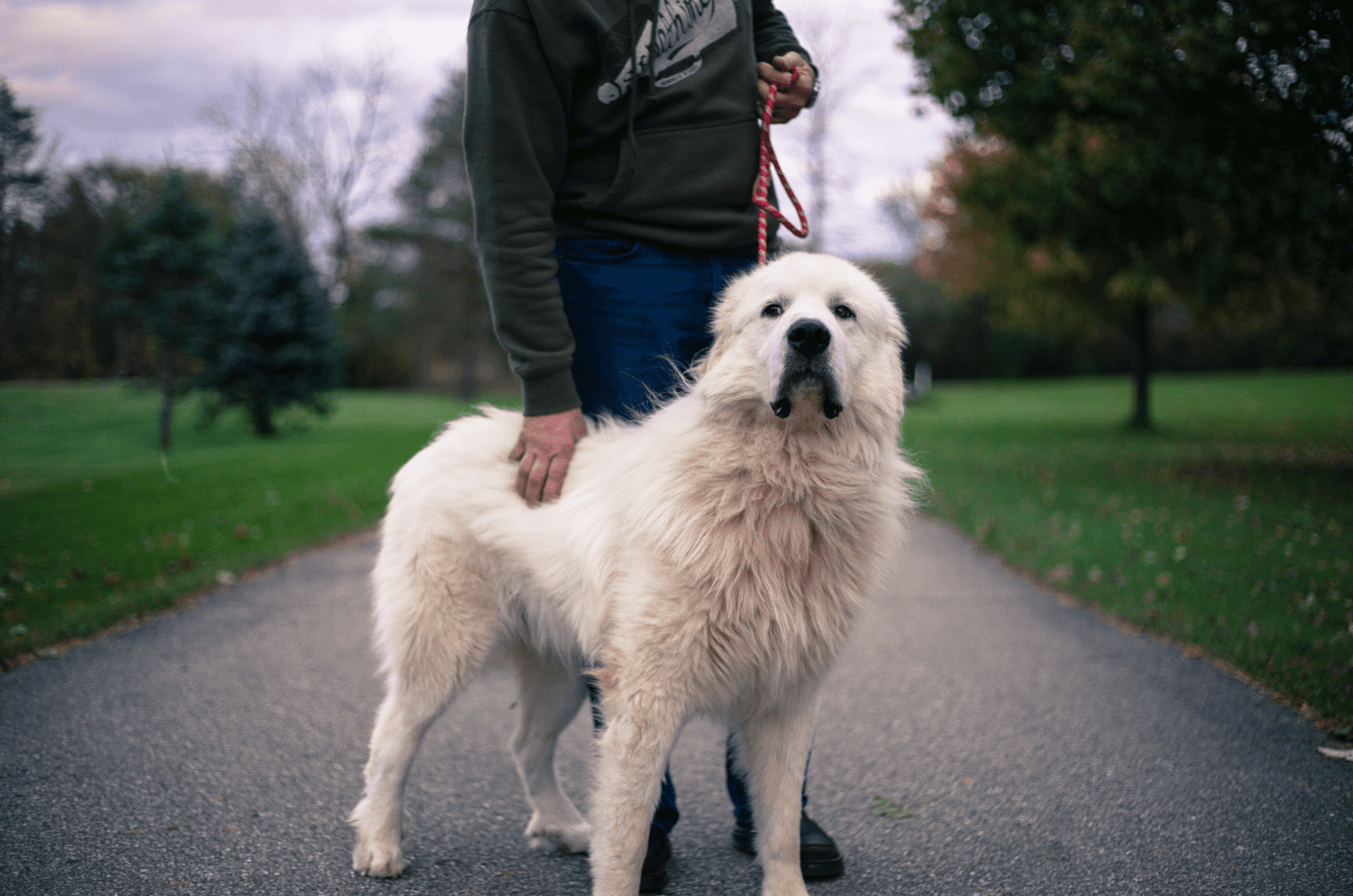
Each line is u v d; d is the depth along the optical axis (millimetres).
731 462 2029
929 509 9727
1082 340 24531
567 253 2432
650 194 2359
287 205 28781
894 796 2873
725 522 2018
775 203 2693
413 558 2449
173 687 3941
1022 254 17609
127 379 20203
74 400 20031
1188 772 2977
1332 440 15289
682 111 2371
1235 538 6715
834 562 2094
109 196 16859
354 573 6633
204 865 2387
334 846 2518
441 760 3225
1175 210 10656
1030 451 15109
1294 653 4016
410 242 37312
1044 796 2826
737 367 2090
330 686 3992
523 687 2678
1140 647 4574
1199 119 9094
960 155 16938
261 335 18891
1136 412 19422
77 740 3287
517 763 2686
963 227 18922
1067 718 3543
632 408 2457
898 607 5594
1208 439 16500
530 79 2234
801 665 2115
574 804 2908
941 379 39594
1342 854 2398
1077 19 9461
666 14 2309
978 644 4691
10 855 2414
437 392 47625
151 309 16359
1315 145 8742
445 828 2689
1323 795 2764
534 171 2275
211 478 11445
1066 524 7902
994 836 2570
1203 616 4762
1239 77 9188
